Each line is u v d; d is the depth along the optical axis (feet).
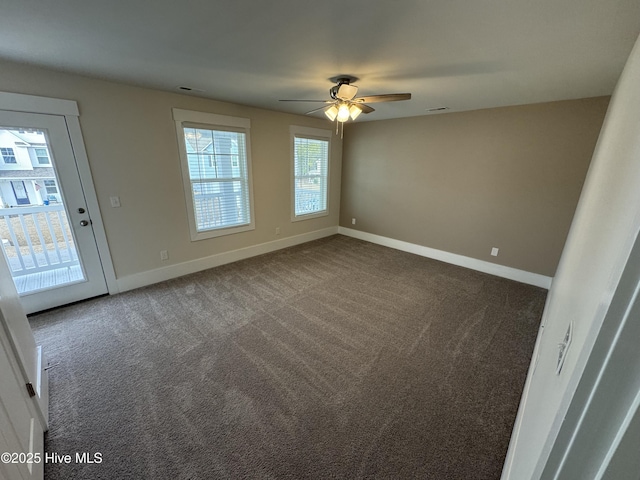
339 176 18.24
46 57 6.76
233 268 12.86
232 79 8.36
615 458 0.97
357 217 18.08
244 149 12.80
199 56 6.55
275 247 15.57
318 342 7.75
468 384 6.40
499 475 4.58
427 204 14.51
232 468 4.61
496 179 11.99
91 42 5.83
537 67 6.76
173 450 4.86
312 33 5.30
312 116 15.31
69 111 8.18
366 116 14.52
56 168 8.28
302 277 12.00
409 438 5.16
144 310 9.14
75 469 4.54
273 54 6.35
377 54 6.24
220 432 5.19
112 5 4.42
